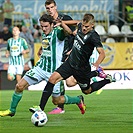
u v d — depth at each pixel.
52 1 20.92
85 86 19.27
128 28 45.09
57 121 19.69
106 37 44.88
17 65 35.56
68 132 16.50
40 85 39.09
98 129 17.30
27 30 43.09
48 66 19.09
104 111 23.64
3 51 40.62
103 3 46.56
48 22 18.86
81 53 18.19
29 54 41.03
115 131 16.81
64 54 22.97
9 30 43.47
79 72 18.55
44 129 17.28
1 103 28.27
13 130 17.09
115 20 46.41
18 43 35.41
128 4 46.78
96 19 45.84
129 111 23.61
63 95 20.23
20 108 25.23
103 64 40.09
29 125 18.44
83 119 20.39
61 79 18.47
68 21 18.98
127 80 39.22
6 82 40.56
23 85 19.03
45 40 19.09
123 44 40.22
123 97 32.00
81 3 46.44
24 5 45.38
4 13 44.38
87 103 28.02
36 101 29.47
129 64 40.28
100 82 19.86
